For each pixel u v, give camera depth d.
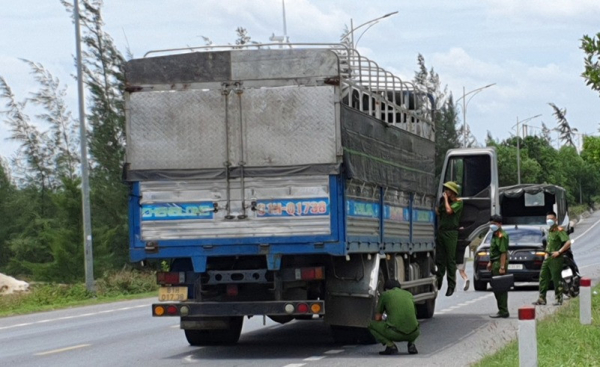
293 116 20.28
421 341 23.11
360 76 23.56
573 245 110.00
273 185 20.28
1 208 106.12
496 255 30.00
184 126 20.59
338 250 20.02
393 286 20.86
